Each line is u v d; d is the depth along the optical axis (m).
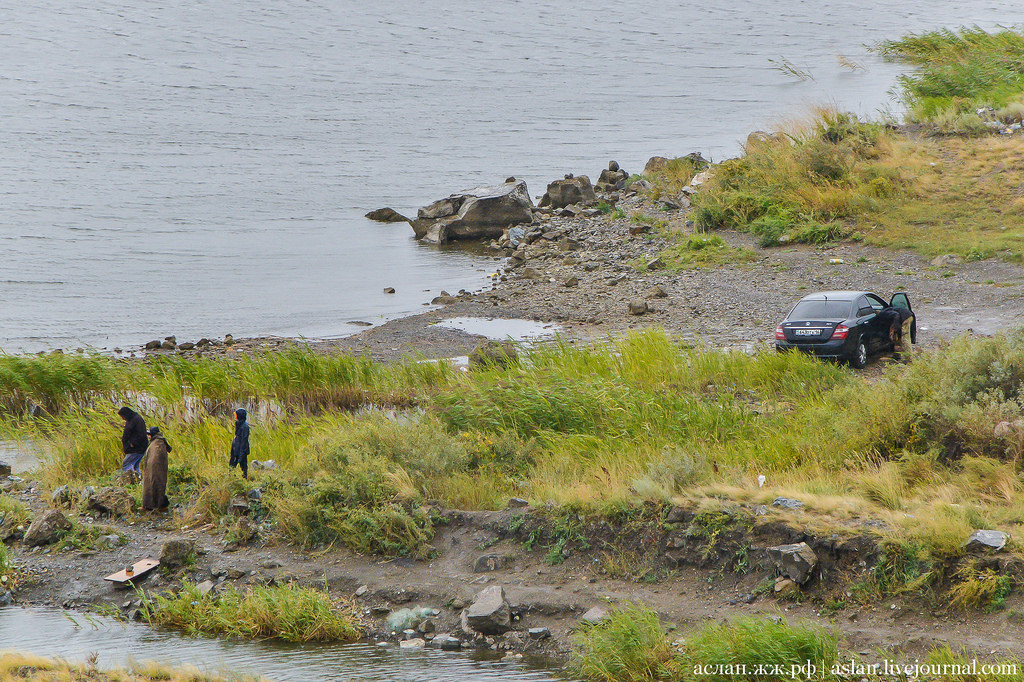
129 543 54.28
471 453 62.88
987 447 53.69
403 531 52.06
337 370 89.06
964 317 100.19
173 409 83.06
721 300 119.62
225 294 149.38
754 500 48.38
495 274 153.88
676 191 187.50
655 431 65.56
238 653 41.56
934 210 143.00
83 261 175.62
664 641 39.12
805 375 78.62
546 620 43.53
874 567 41.91
